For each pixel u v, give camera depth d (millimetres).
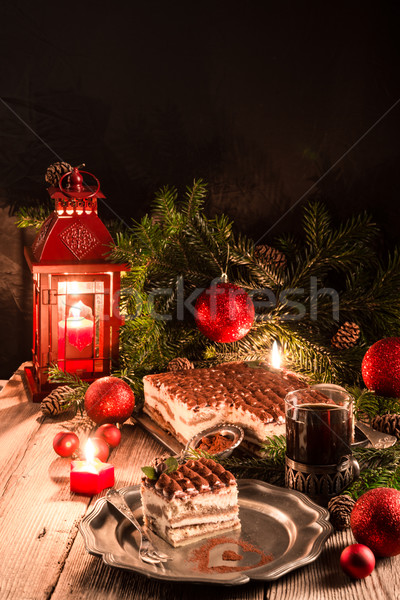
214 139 1722
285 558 869
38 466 1192
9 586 850
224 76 1691
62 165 1516
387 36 1657
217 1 1662
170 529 924
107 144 1725
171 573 856
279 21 1667
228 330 1404
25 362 1793
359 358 1486
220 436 1182
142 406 1428
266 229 1757
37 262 1444
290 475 1051
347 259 1545
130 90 1700
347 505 979
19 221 1705
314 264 1576
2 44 1672
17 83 1689
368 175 1708
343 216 1731
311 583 858
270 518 988
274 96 1696
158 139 1724
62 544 948
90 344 1519
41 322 1469
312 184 1728
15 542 951
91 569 888
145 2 1662
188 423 1220
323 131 1703
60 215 1472
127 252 1457
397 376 1318
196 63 1687
